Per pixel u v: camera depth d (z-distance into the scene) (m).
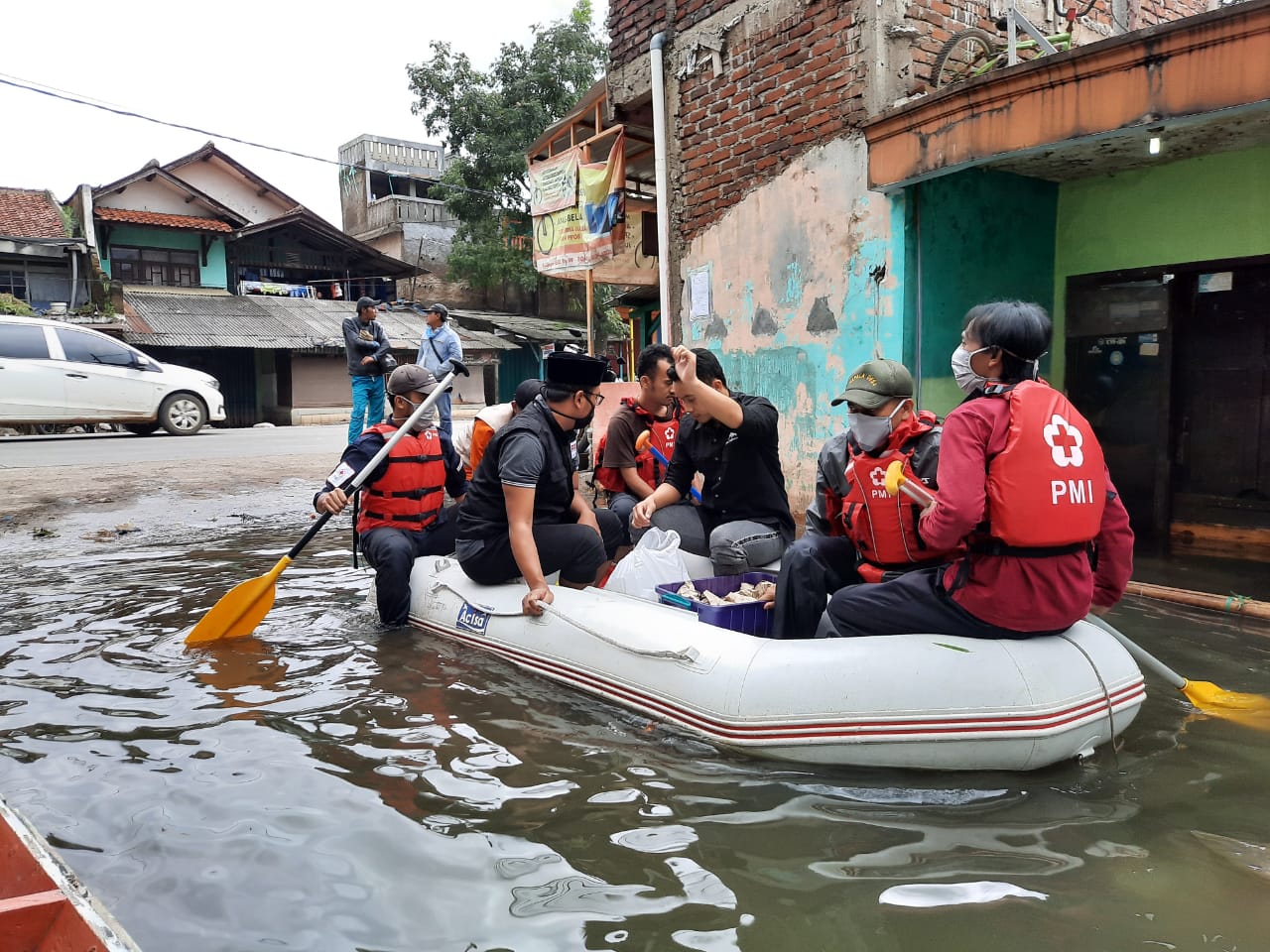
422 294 27.69
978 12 5.95
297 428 17.98
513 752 2.71
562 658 3.29
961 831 2.23
